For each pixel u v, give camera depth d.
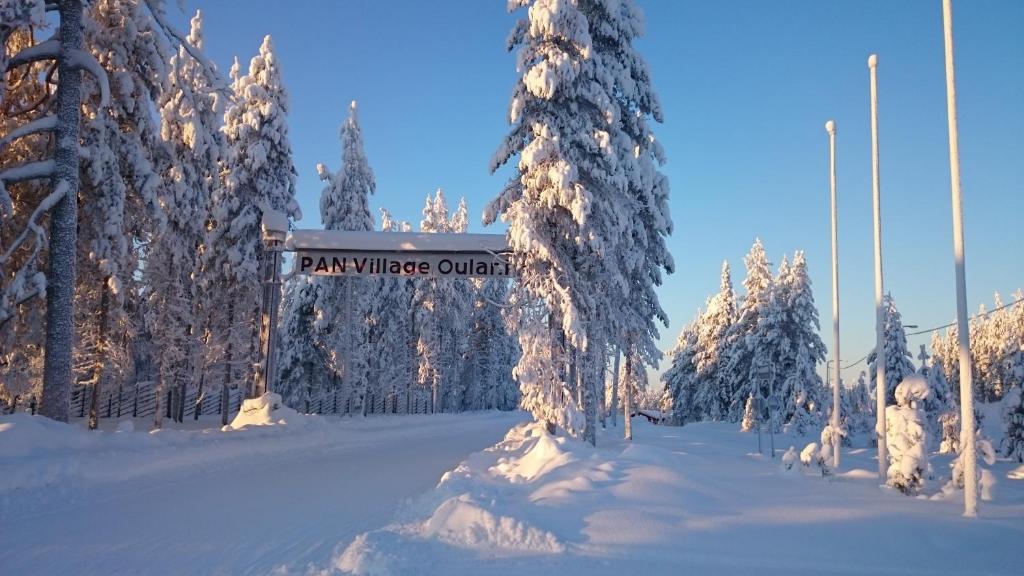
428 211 61.88
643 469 10.86
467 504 8.25
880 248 14.40
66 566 6.63
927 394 11.97
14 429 12.36
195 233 26.06
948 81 10.71
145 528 8.45
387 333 50.38
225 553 7.23
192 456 15.52
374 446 23.56
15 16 13.75
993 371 82.69
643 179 24.27
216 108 21.83
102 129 17.44
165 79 20.16
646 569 6.64
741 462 15.38
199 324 29.73
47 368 14.83
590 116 20.80
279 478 13.83
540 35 19.95
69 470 11.55
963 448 9.64
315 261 24.53
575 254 20.89
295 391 41.78
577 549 7.27
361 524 8.97
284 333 43.72
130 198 19.44
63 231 15.21
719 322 57.94
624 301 24.86
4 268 16.03
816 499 10.15
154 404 37.22
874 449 30.41
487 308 70.31
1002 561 7.14
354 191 42.03
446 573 6.34
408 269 24.27
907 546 7.57
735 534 7.91
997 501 10.65
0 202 14.36
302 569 6.57
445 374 61.06
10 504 9.62
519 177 21.16
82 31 15.97
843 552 7.36
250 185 31.58
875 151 15.06
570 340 19.33
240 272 30.44
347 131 42.53
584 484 9.78
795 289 45.00
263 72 32.38
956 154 10.48
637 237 26.12
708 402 58.16
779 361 44.44
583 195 18.73
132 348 26.28
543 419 19.41
